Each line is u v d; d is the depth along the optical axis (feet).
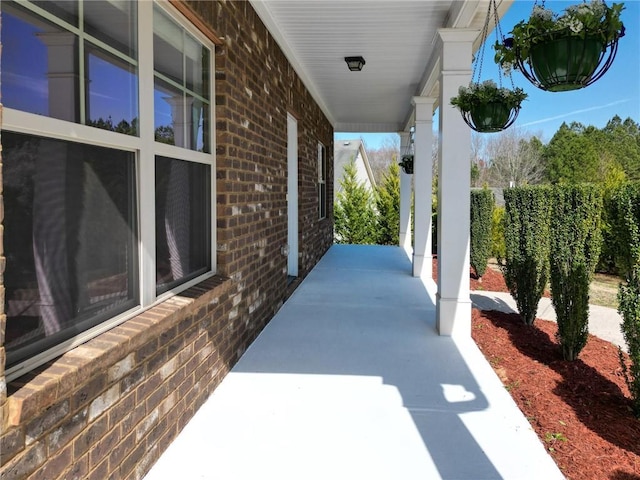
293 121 21.02
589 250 12.71
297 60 18.86
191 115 9.35
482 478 6.99
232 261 10.98
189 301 8.11
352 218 51.21
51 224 5.16
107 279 6.29
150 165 7.36
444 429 8.41
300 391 9.90
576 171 77.20
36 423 4.41
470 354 12.37
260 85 13.51
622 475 7.09
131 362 6.29
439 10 13.53
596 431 8.54
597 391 10.48
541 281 16.07
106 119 6.17
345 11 13.66
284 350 12.45
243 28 11.76
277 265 16.44
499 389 10.14
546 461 7.43
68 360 5.08
